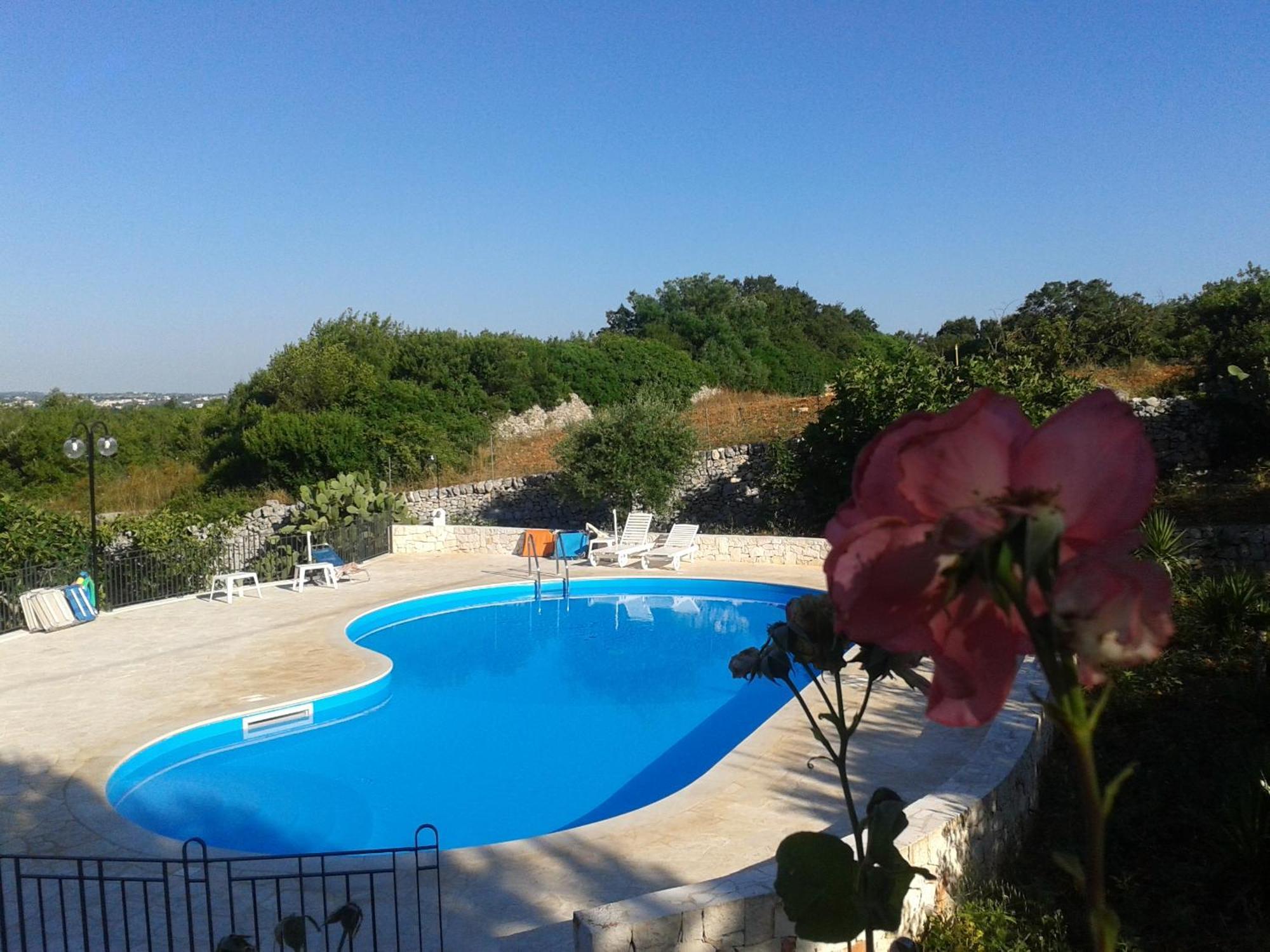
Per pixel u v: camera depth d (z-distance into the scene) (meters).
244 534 20.73
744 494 20.09
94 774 7.57
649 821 6.25
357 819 7.60
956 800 4.99
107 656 11.34
